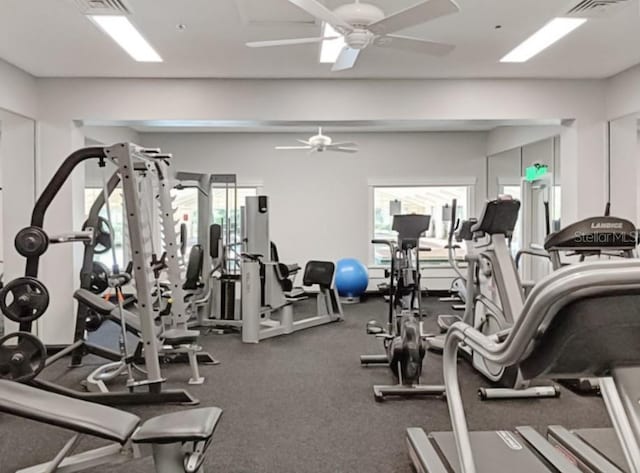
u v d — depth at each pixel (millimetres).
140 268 3420
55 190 3408
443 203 8828
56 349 5148
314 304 8133
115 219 7492
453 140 8750
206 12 3623
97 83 5203
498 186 8250
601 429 2639
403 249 4906
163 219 4117
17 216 5133
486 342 1543
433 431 2982
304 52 4480
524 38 4180
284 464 2672
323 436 3021
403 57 4637
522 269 7207
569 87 5410
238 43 4250
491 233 4078
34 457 2805
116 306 4281
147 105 5238
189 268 5715
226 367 4504
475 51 4496
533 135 6895
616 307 1069
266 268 5832
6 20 3740
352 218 8805
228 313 6160
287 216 8766
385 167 8766
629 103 5082
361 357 4469
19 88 4887
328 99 5336
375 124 5566
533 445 2512
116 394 3510
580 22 3877
